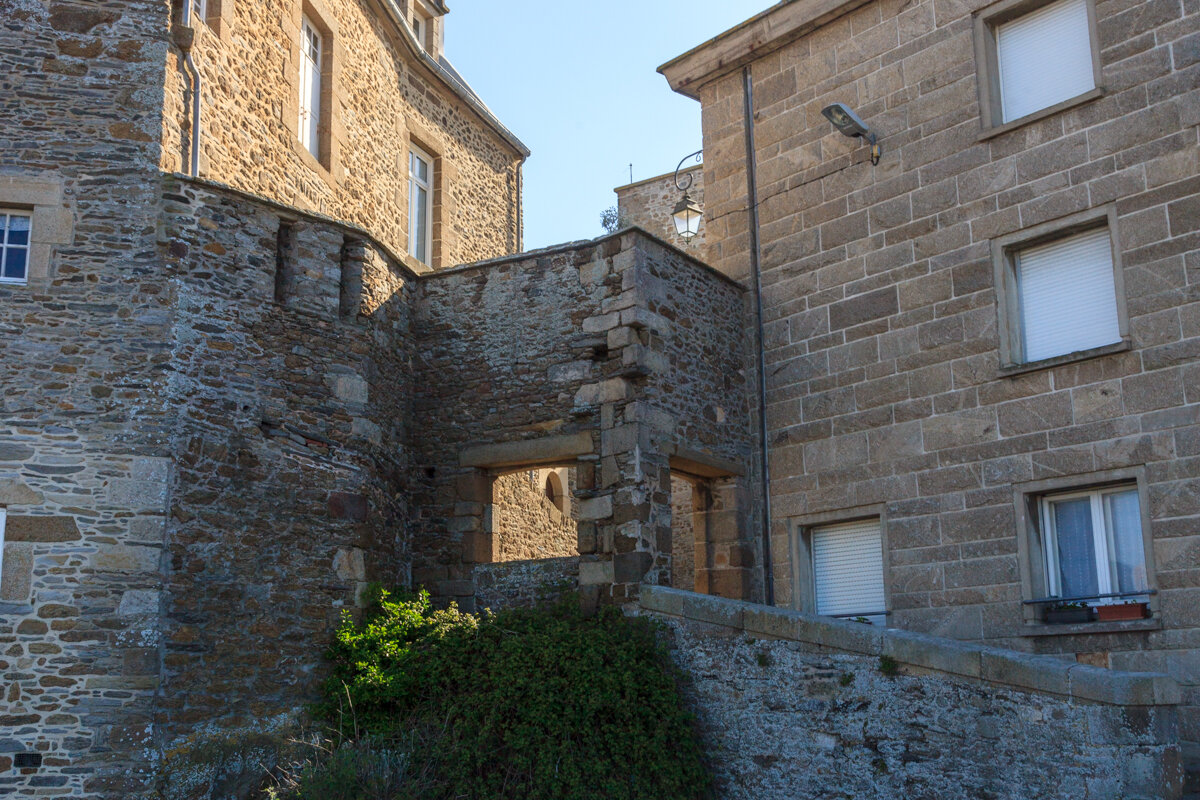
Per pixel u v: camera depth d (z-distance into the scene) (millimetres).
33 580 7980
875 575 10383
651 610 9500
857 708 8164
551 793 8078
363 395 10070
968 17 10297
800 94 11523
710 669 9039
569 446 10367
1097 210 9227
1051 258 9656
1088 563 9109
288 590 8977
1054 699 7195
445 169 14523
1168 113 8930
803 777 8352
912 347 10266
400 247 13250
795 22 11484
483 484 10984
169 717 8023
